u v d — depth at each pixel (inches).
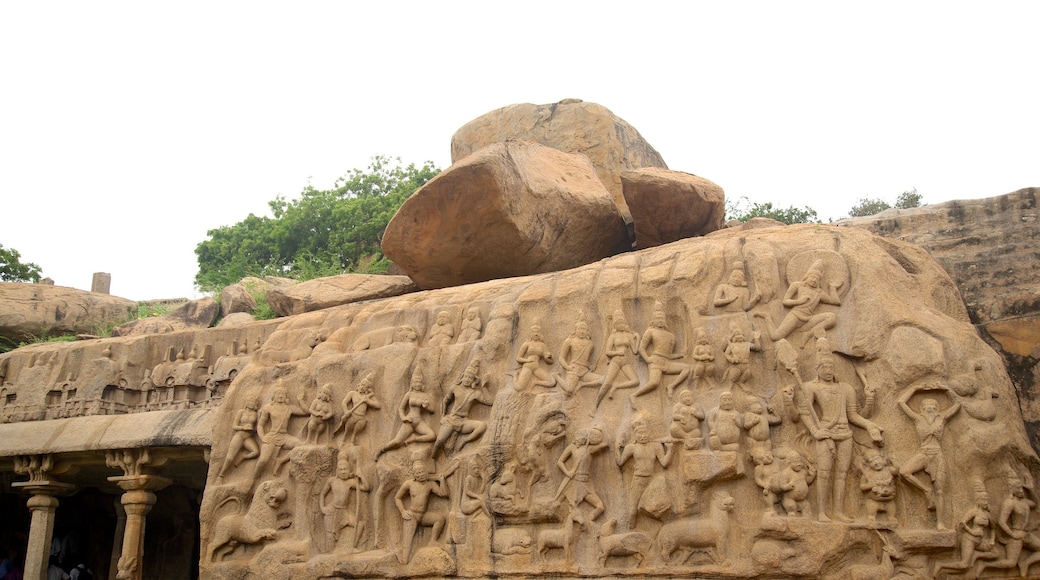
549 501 392.8
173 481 642.2
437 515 418.9
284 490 456.1
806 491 354.3
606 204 554.3
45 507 565.3
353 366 465.7
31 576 551.5
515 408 410.0
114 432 535.2
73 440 546.0
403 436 433.4
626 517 378.9
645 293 410.9
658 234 555.2
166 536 690.2
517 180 507.2
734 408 374.0
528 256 525.7
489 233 511.8
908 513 347.9
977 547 337.1
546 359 421.1
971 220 488.4
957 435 350.3
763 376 380.5
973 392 354.3
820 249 395.2
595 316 421.1
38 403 599.5
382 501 430.3
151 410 583.8
